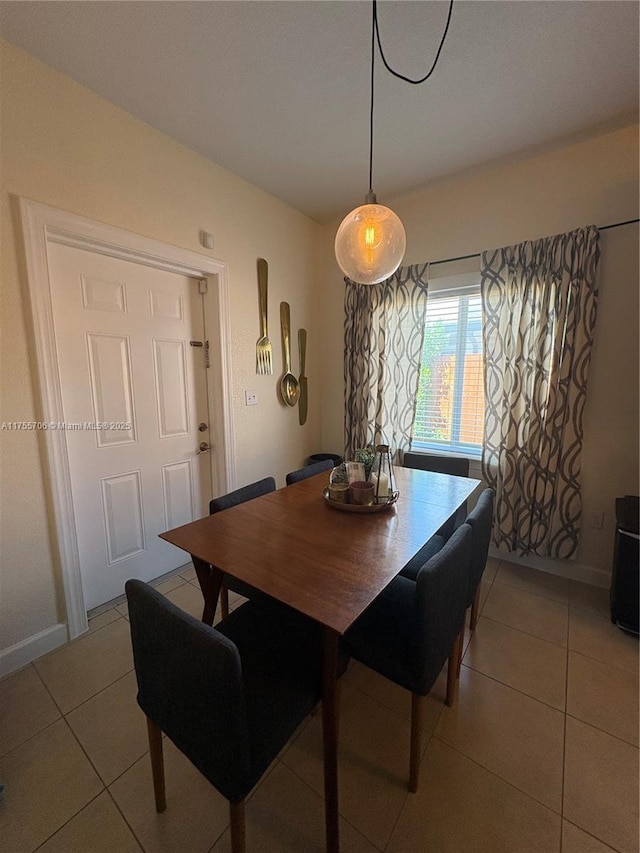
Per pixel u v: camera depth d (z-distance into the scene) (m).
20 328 1.48
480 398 2.59
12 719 1.34
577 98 1.69
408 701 1.43
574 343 2.05
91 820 1.04
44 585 1.63
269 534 1.30
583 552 2.22
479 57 1.46
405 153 2.12
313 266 3.14
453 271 2.52
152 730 0.98
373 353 2.88
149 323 2.07
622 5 1.25
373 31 1.34
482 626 1.84
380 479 1.58
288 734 0.89
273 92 1.65
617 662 1.61
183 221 2.06
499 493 2.40
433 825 1.02
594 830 1.01
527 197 2.21
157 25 1.31
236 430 2.53
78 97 1.58
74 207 1.60
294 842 0.99
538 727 1.31
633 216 1.93
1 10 1.24
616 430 2.06
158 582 2.22
